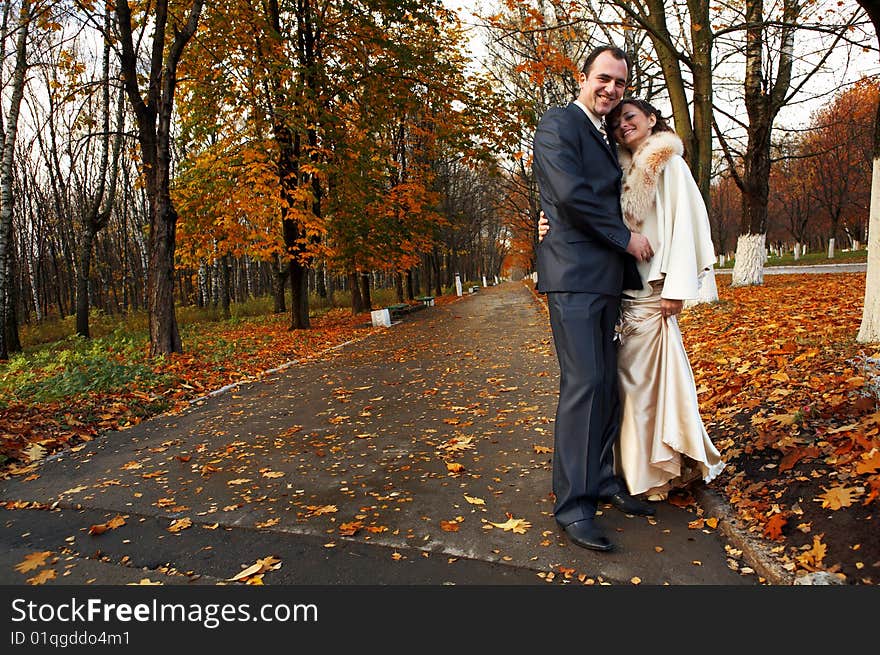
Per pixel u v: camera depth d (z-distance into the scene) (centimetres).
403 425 520
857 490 252
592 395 274
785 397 398
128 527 319
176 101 1459
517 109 1489
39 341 1789
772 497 280
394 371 828
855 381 368
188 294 3588
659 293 293
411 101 1549
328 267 1808
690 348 691
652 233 288
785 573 225
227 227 1352
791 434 329
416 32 1802
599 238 273
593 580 239
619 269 283
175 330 1026
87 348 1312
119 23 999
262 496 358
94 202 1673
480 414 540
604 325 286
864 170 3138
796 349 520
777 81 1309
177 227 1388
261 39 1345
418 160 2381
